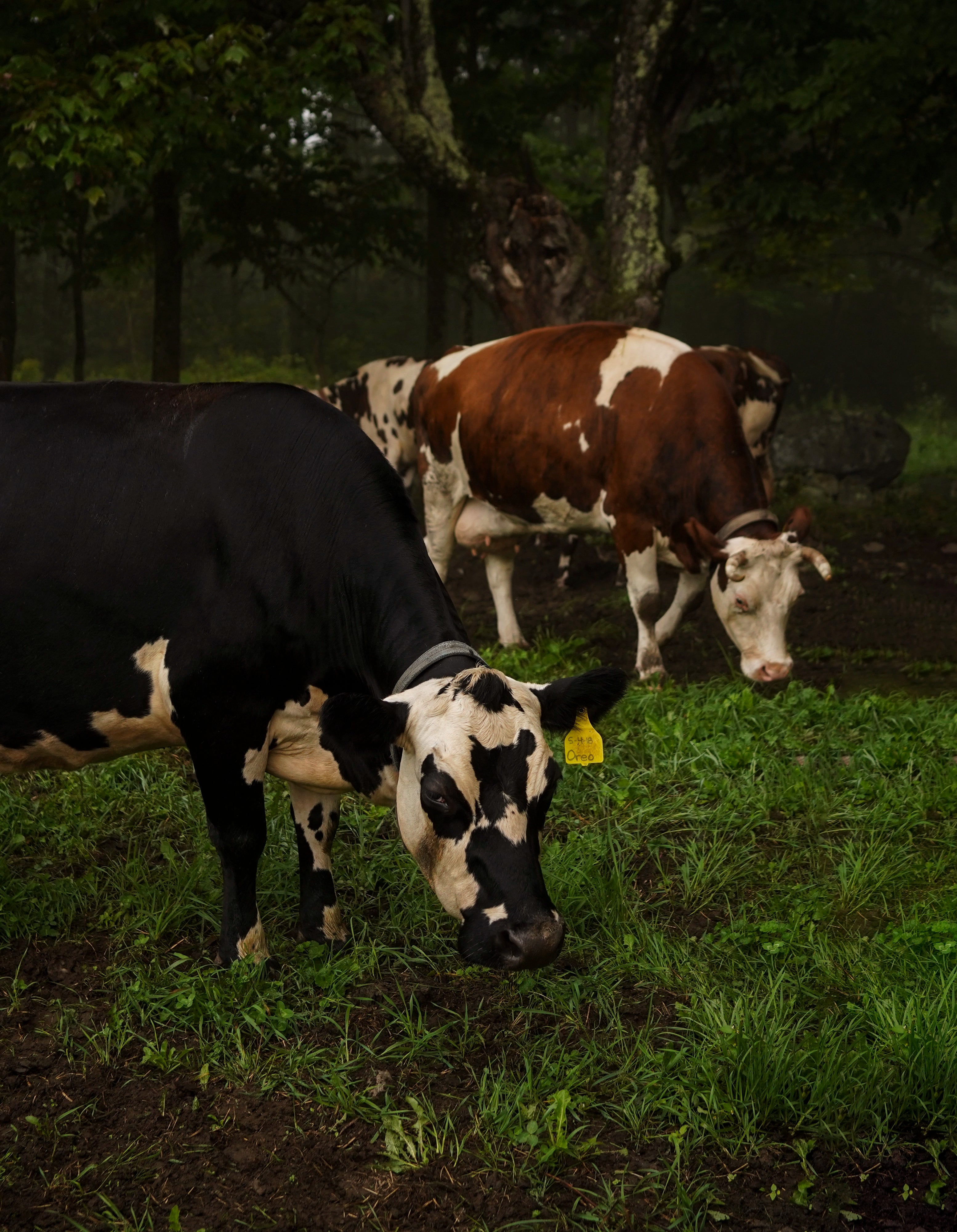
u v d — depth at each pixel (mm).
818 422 14781
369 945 4074
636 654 7871
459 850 3006
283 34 11289
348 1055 3408
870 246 41062
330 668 3684
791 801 5219
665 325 46312
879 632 8391
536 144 18672
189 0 10453
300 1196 2893
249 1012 3535
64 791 5207
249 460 3648
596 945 4086
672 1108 3174
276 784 5270
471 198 11688
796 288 43562
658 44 11391
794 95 12211
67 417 3738
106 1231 2752
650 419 6746
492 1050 3512
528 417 7191
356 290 41656
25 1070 3307
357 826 5000
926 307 46000
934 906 4285
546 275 11562
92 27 10523
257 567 3566
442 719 3051
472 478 7727
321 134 17203
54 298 38000
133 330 36000
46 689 3688
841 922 4254
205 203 13875
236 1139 3084
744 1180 2969
